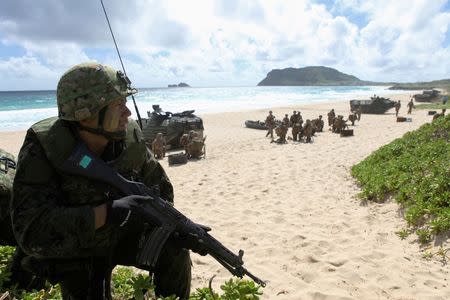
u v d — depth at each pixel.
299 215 8.84
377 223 7.95
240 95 128.38
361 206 9.09
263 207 9.69
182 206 10.27
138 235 2.81
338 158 15.86
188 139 18.69
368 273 5.93
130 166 2.63
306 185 11.61
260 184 12.20
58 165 2.30
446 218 6.84
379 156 12.19
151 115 23.03
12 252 4.02
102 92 2.31
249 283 2.80
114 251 2.83
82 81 2.29
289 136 25.94
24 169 2.25
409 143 12.10
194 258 6.66
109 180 2.38
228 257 2.67
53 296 3.50
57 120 2.41
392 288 5.51
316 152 18.02
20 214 2.20
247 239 7.67
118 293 3.80
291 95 128.75
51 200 2.25
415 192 8.30
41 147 2.28
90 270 2.64
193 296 3.03
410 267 6.03
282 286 5.73
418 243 6.81
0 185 3.78
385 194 9.18
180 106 69.38
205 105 72.38
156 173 2.97
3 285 3.68
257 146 21.75
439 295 5.25
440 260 6.17
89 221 2.18
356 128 29.45
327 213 8.84
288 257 6.72
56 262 2.60
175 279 2.97
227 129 32.78
